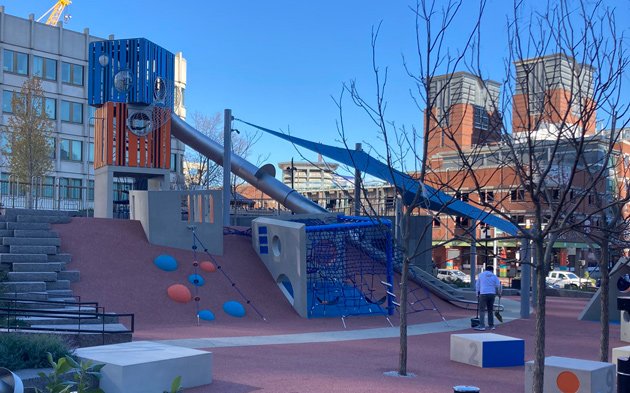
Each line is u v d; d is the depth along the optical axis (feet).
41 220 70.28
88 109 230.68
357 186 87.81
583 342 56.70
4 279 57.98
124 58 104.17
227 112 96.02
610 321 74.54
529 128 29.50
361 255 85.25
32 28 216.13
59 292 58.59
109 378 29.48
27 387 27.48
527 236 27.63
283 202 108.27
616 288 74.90
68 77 225.76
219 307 65.41
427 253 102.78
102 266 66.23
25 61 214.90
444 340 56.24
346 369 39.24
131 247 71.26
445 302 88.48
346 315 70.23
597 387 30.76
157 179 109.09
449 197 78.43
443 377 37.81
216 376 35.45
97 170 105.81
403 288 38.73
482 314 65.00
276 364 39.99
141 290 63.87
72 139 225.35
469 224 173.17
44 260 62.59
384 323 67.92
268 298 70.90
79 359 30.76
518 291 121.80
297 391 32.07
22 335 33.63
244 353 44.01
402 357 38.19
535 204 28.07
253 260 77.92
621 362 28.53
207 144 112.98
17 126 160.25
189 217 76.54
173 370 31.30
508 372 40.09
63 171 221.46
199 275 70.23
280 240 73.56
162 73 106.93
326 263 76.23
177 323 59.36
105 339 42.98
